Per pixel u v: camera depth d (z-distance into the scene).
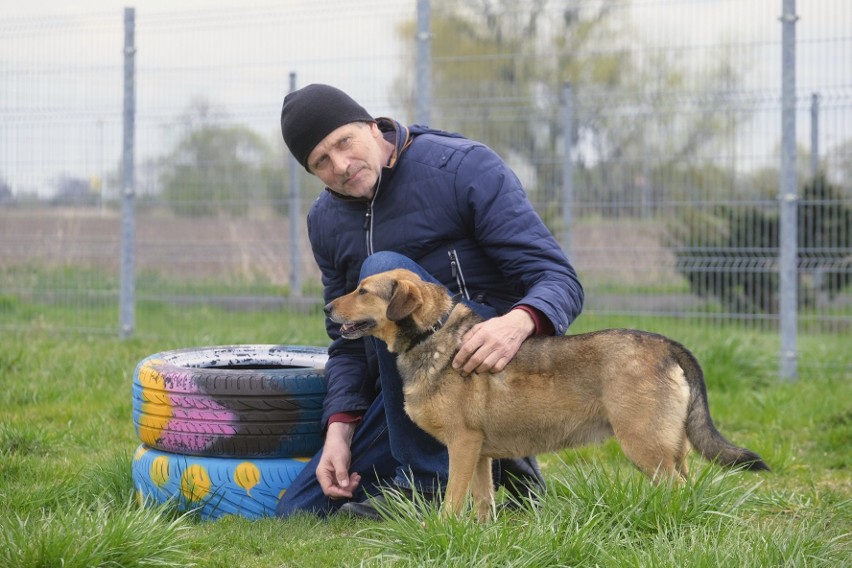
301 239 15.11
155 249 14.73
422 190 6.37
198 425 6.47
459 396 5.98
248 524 6.18
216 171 14.76
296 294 14.62
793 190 12.00
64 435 8.55
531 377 6.01
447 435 6.04
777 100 12.19
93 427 8.85
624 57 15.91
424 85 12.47
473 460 6.05
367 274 6.30
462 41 19.08
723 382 11.32
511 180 6.41
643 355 5.89
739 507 6.25
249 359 7.49
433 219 6.37
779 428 9.33
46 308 14.85
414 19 14.90
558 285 6.13
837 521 6.27
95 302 14.72
